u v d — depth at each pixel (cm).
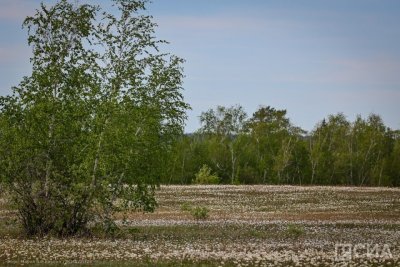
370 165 12488
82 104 3441
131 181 3406
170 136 3581
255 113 14888
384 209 5750
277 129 13588
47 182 3375
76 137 3400
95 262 2444
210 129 13912
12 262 2436
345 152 12781
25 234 3416
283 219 4716
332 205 6134
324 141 12762
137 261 2467
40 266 2352
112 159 3275
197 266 2338
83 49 3612
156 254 2631
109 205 3422
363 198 6881
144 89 3525
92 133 3334
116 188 3409
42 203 3381
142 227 4022
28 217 3425
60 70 3534
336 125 13512
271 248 2895
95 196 3325
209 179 10662
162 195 7131
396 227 4172
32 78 3488
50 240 3189
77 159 3375
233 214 5219
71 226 3422
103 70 3522
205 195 7162
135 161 3334
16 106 3425
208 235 3591
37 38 3597
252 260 2448
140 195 3450
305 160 12588
